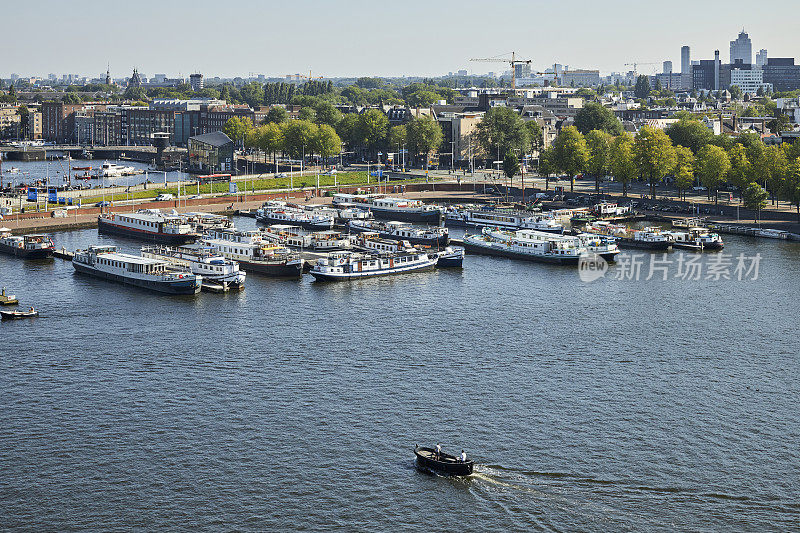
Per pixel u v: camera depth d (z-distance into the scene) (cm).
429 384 16975
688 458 14088
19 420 15362
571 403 16100
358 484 13288
